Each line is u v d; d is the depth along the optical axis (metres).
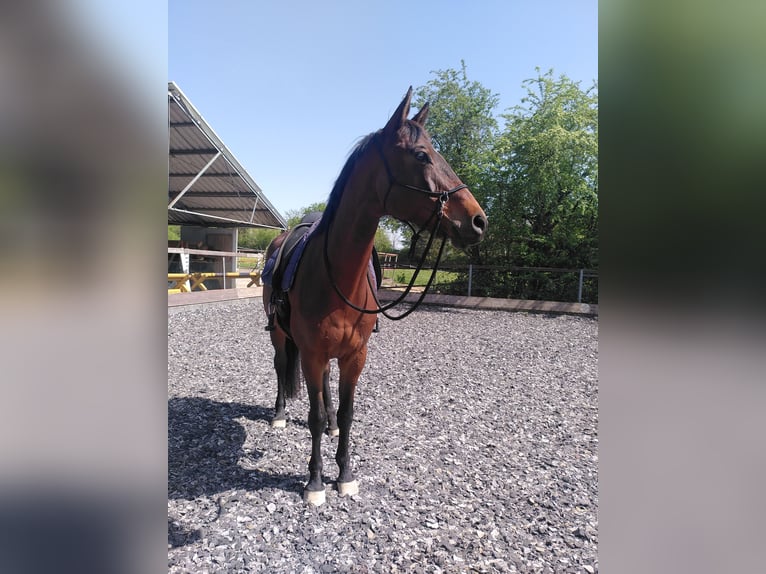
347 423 2.54
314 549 2.08
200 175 10.30
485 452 3.15
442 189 1.97
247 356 5.74
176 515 2.32
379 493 2.58
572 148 11.13
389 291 12.58
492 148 12.78
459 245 2.03
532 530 2.26
